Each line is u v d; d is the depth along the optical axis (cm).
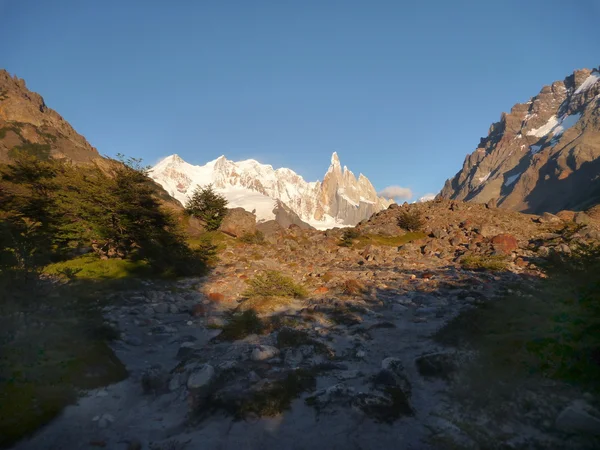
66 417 487
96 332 783
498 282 1511
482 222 3550
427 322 947
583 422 406
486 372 539
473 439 418
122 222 1934
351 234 3359
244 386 562
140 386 601
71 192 1947
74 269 1506
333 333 871
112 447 434
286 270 2142
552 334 551
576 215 3528
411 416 485
